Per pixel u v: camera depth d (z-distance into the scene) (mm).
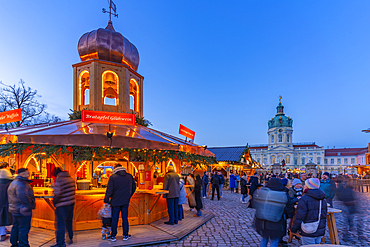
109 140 6086
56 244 4605
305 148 86438
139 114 10695
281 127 90062
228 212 8875
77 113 9008
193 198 8195
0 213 4930
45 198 5395
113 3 10852
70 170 6176
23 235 4328
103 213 5199
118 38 9859
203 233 6039
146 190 6594
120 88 9680
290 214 5234
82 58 9898
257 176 9180
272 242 3715
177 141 8195
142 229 6066
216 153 23891
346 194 6035
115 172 5312
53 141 5816
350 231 6352
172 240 5324
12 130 6820
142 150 6656
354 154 79688
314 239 3945
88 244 4891
